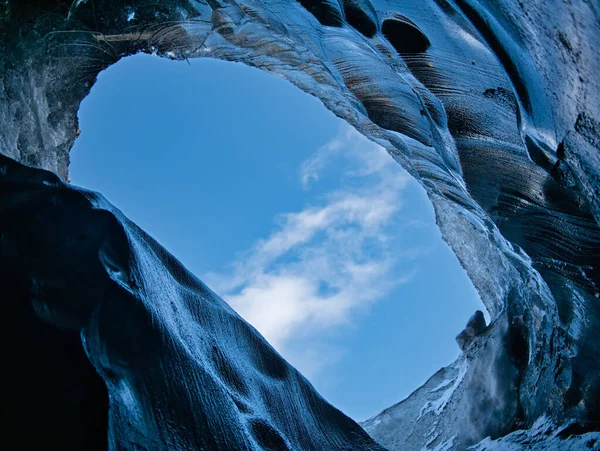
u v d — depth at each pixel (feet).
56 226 15.84
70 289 14.76
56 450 11.97
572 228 24.70
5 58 24.54
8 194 15.89
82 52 28.14
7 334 13.25
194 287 20.34
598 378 23.38
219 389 16.26
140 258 17.29
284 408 19.38
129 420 13.64
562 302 24.88
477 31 28.78
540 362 26.32
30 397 12.50
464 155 27.22
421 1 30.91
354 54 28.81
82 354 13.42
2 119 24.13
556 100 25.54
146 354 15.31
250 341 20.65
